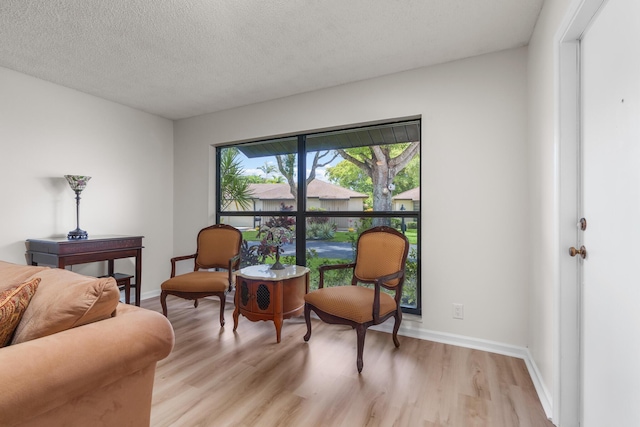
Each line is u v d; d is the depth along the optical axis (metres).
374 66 2.60
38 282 1.27
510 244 2.31
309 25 2.04
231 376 1.98
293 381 1.92
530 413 1.61
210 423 1.53
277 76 2.79
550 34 1.64
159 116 3.92
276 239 2.85
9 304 1.09
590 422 1.34
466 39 2.19
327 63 2.55
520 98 2.28
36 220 2.85
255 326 2.84
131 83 2.96
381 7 1.85
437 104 2.56
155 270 3.85
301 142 3.31
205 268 3.36
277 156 3.49
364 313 2.04
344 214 3.09
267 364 2.13
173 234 4.04
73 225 3.11
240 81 2.90
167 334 1.19
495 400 1.73
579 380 1.44
